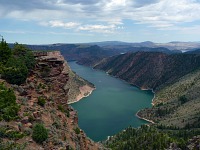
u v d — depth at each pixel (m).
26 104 57.69
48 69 75.75
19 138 46.12
